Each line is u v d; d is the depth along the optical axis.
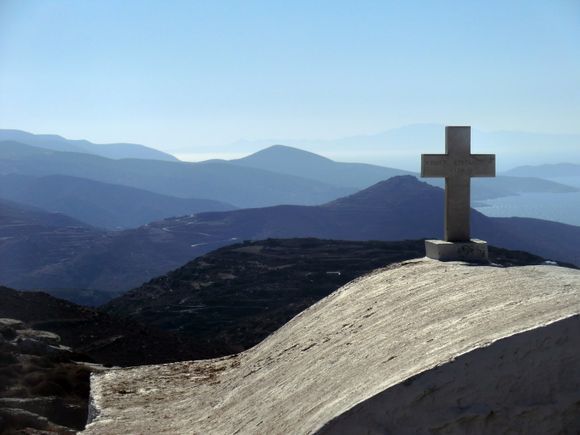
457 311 7.73
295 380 8.52
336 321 9.96
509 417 6.05
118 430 9.71
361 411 6.17
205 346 37.72
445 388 6.11
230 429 8.45
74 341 34.16
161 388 11.55
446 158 11.35
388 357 7.27
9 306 36.75
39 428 18.47
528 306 6.96
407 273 10.59
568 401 6.06
